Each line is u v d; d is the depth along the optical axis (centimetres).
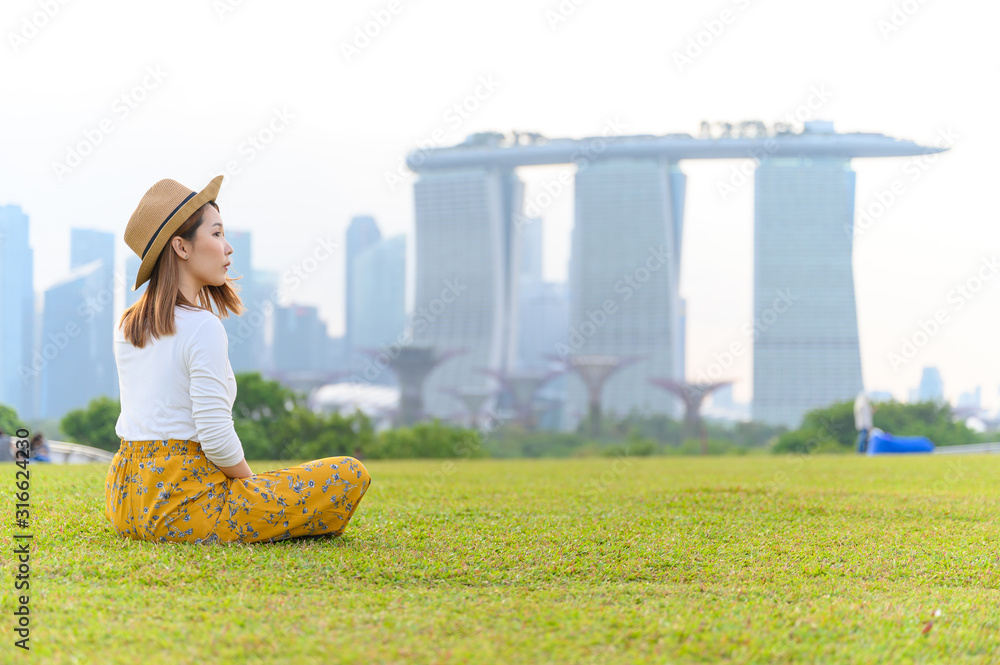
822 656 226
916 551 393
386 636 232
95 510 434
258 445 3734
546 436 8600
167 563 310
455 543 379
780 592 304
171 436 340
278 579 296
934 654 232
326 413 4175
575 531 425
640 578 327
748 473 984
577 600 283
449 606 269
